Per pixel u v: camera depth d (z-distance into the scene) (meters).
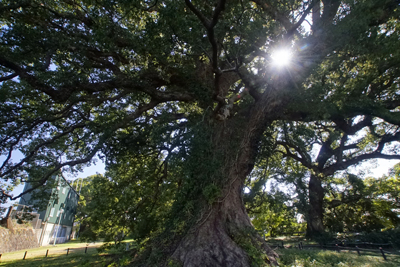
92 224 14.67
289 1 10.98
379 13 10.41
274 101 10.41
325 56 10.87
